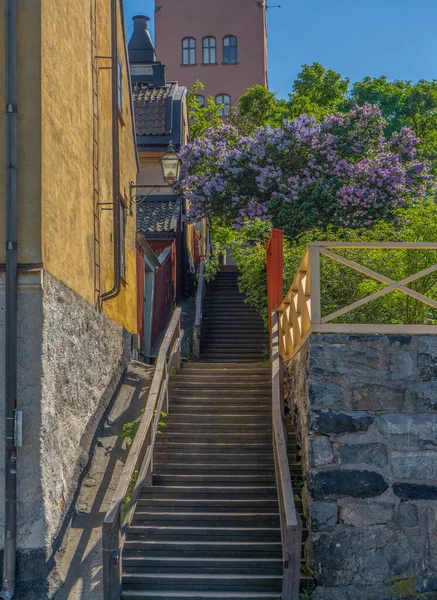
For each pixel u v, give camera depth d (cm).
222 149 1956
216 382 1266
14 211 855
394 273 1163
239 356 1664
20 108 871
